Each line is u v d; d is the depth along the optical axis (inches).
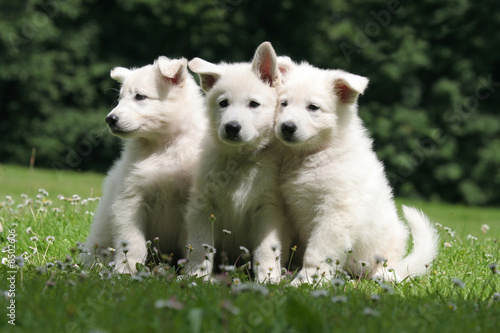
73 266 75.7
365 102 216.1
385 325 64.8
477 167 212.2
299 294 69.8
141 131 83.0
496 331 64.8
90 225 90.7
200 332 62.9
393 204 85.4
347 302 68.2
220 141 80.8
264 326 63.3
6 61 215.0
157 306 63.1
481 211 179.8
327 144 81.2
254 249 81.2
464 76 209.9
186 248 81.4
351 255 81.4
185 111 84.3
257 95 80.7
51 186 164.7
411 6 213.8
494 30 209.9
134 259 80.9
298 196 80.7
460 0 207.6
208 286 71.3
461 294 73.4
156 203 83.2
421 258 82.2
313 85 81.4
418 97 212.5
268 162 81.1
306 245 82.0
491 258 86.7
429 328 65.1
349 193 79.7
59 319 64.0
